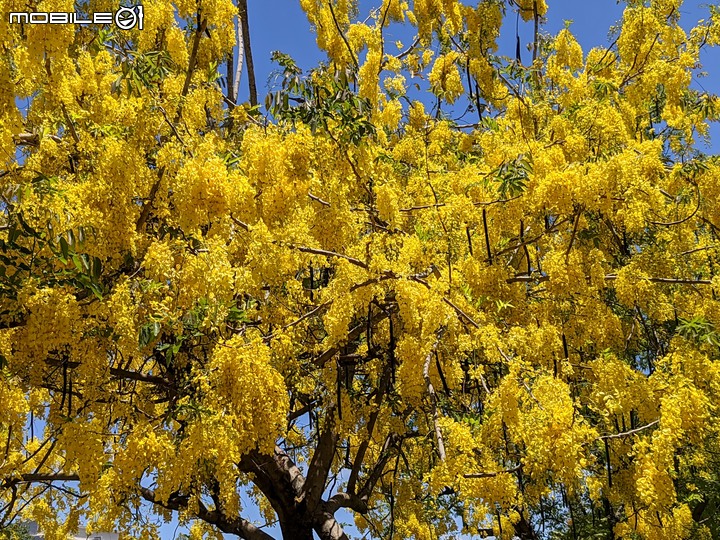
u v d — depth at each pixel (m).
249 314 3.95
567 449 3.31
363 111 4.14
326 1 6.77
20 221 3.14
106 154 3.54
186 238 3.87
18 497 5.81
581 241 4.82
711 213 4.84
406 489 6.20
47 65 3.73
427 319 3.87
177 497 5.04
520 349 4.07
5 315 3.34
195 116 4.39
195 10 4.42
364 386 5.98
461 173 4.87
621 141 5.12
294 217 3.98
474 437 3.86
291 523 5.79
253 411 3.45
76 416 3.83
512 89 6.46
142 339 3.30
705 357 4.30
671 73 6.50
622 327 5.22
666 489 3.60
